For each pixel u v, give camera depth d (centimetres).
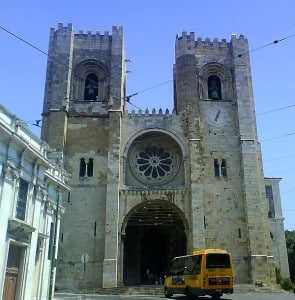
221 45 5838
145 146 5469
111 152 5134
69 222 4934
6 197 2459
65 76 5516
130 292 4384
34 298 2998
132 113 5456
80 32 5884
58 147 5144
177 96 5609
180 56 5712
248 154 5181
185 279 3553
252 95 5562
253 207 4953
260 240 4825
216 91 5666
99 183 5103
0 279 2362
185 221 4953
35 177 2906
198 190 4981
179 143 5303
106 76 5678
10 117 2628
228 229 4953
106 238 4769
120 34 5834
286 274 7306
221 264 3325
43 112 5416
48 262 3247
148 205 5116
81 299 3459
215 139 5338
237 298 3497
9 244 2506
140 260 5691
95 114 5428
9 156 2508
